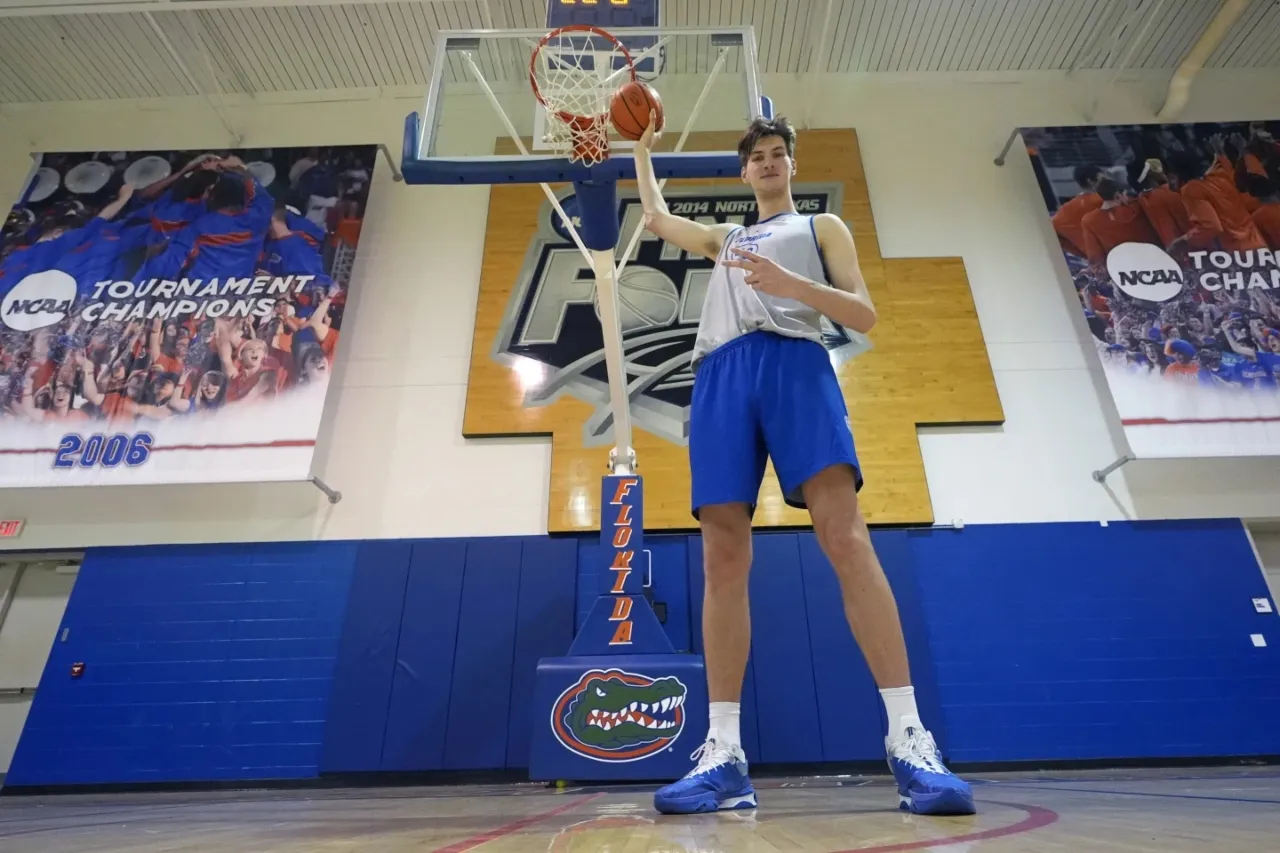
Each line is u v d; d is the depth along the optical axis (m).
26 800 3.35
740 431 1.07
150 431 4.28
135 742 3.87
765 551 4.15
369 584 4.18
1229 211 4.80
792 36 5.43
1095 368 4.66
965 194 5.25
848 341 4.66
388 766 3.78
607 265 2.73
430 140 2.46
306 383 4.44
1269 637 4.02
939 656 3.96
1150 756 3.80
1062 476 4.38
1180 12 5.24
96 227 4.97
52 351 4.51
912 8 5.21
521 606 4.09
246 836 0.88
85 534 4.34
